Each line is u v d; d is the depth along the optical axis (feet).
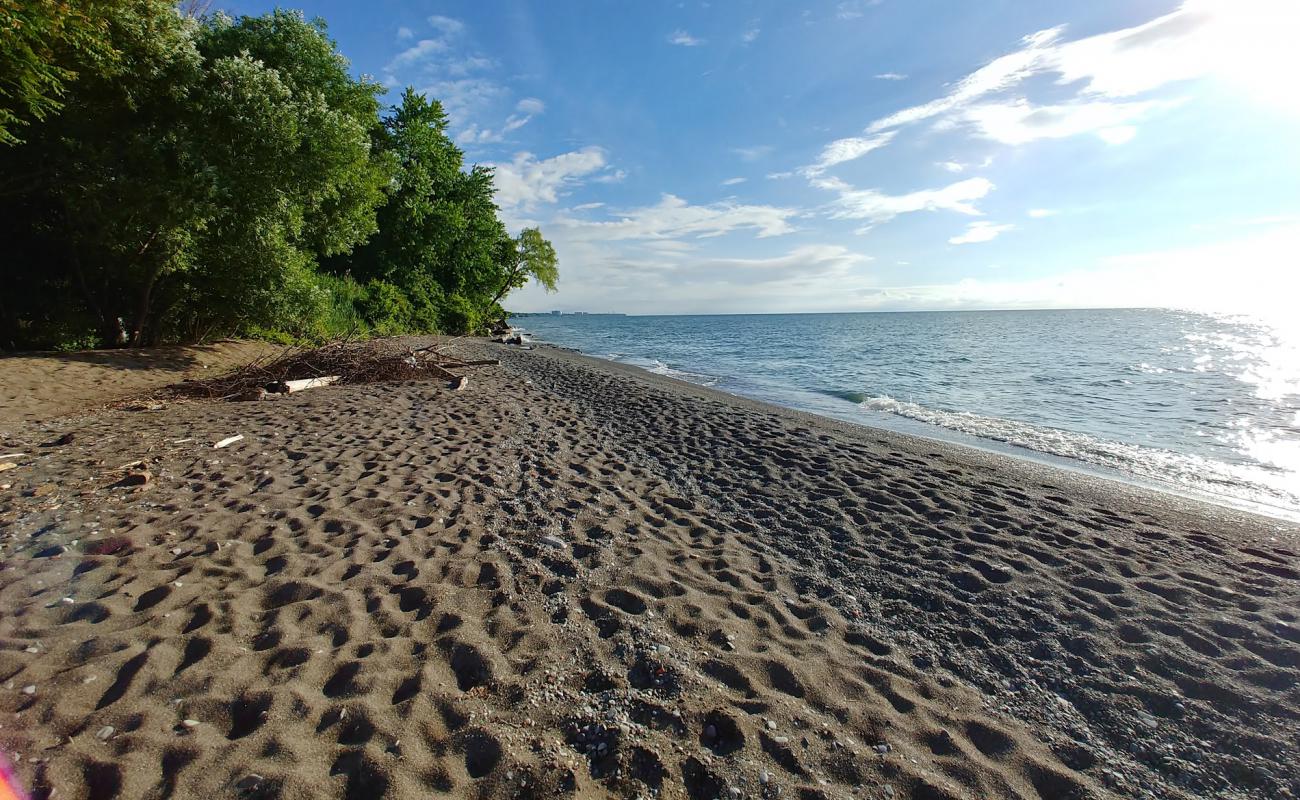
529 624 10.62
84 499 15.88
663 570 13.35
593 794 6.91
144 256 39.09
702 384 60.18
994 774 7.72
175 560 12.66
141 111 34.88
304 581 11.69
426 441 23.82
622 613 11.16
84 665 8.86
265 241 41.91
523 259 137.80
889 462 24.16
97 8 27.58
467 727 7.87
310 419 26.89
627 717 8.26
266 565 12.57
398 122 93.97
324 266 88.02
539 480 19.58
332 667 9.07
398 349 49.49
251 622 10.30
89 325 42.50
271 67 44.78
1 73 23.44
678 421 31.40
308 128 40.50
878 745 8.13
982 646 10.85
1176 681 9.84
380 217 92.58
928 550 15.15
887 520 17.31
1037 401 48.32
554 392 40.37
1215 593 13.02
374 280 85.10
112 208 33.96
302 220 45.42
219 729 7.72
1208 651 10.68
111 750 7.23
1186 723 8.87
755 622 11.36
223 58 37.11
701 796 7.04
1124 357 85.61
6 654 9.03
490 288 130.00
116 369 36.11
